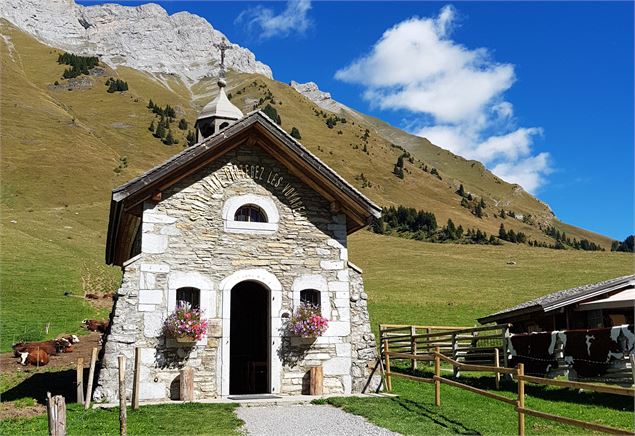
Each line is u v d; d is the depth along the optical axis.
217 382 17.41
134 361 16.69
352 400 16.84
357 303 19.31
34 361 25.27
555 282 65.19
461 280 67.38
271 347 18.22
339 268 19.30
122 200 17.45
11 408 16.17
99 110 191.62
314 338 18.56
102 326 37.00
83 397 16.69
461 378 23.11
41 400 17.34
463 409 16.05
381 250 92.31
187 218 18.12
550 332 20.84
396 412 15.28
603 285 21.97
